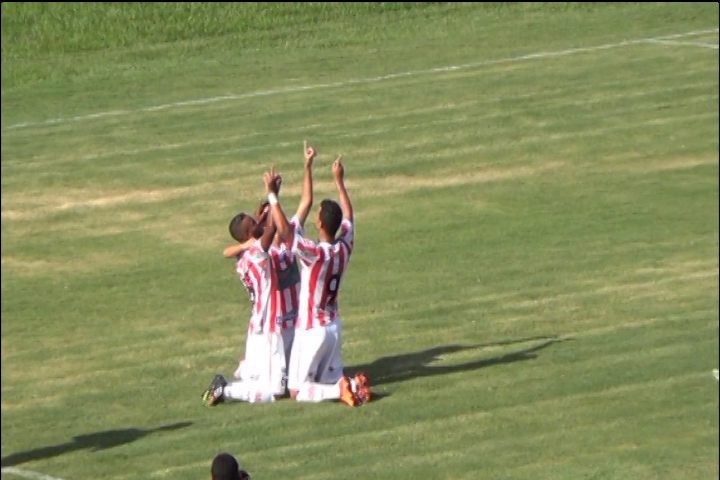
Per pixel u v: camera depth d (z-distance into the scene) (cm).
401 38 11200
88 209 7462
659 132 8494
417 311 5697
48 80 10288
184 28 11500
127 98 9781
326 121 8938
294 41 11188
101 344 5572
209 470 4181
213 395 4753
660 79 9631
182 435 4494
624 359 5031
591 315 5578
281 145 8462
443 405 4619
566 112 8931
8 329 5766
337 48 10975
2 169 8162
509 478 4044
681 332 5325
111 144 8625
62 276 6481
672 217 6956
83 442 4494
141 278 6419
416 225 6975
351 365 5053
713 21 11356
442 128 8675
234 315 5881
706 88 9375
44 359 5409
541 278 6094
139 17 11694
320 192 7562
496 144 8338
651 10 11750
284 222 4525
